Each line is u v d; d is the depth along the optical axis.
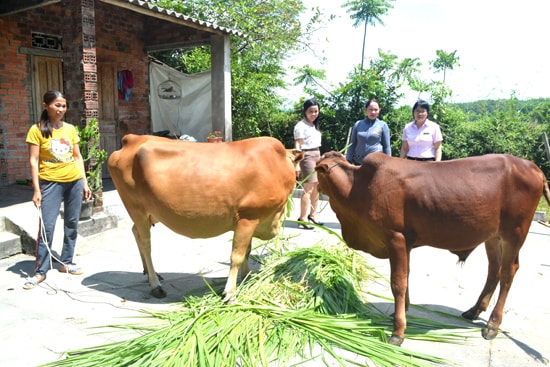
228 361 2.97
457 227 3.24
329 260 4.34
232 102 14.30
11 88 8.67
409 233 3.33
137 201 4.09
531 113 16.52
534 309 4.06
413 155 5.91
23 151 8.96
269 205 3.90
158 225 6.98
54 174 4.62
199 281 4.69
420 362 3.03
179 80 12.23
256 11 14.86
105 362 2.95
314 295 3.90
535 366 3.10
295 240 6.20
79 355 3.14
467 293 4.43
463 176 3.25
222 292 4.18
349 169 3.56
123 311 3.94
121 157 4.07
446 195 3.20
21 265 5.24
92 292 4.38
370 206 3.36
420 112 5.75
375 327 3.42
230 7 14.22
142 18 11.12
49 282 4.65
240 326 3.36
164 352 3.00
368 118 6.29
